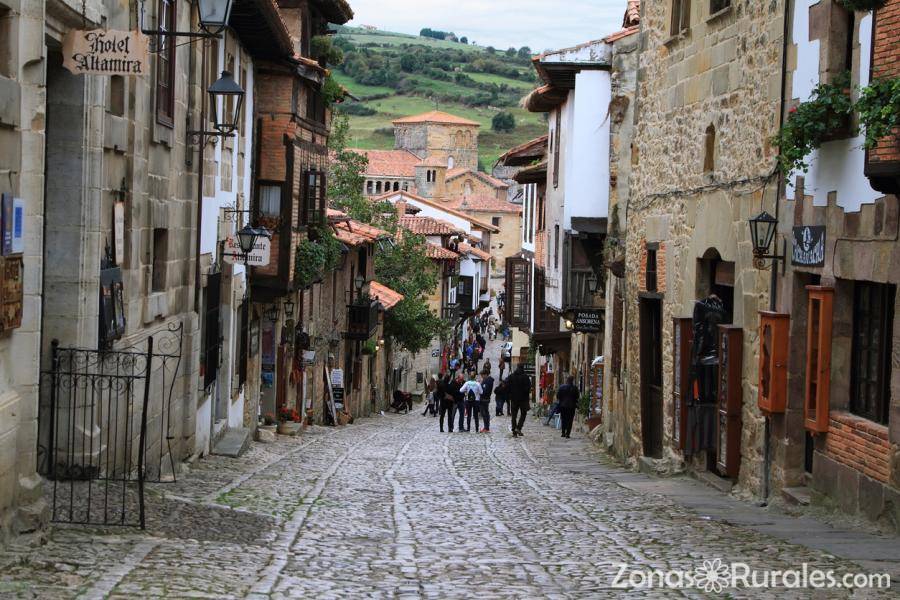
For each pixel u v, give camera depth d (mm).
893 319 12648
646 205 22531
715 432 17766
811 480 14664
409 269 60875
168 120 16688
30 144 10031
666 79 21266
